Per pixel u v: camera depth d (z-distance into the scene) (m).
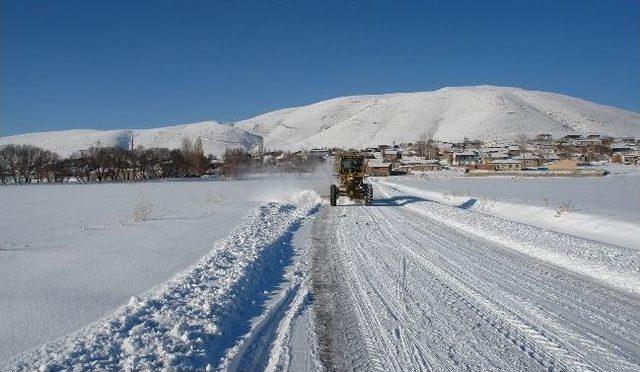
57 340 5.68
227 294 7.45
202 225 16.19
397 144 194.12
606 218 16.88
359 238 13.84
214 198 29.23
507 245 12.71
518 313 7.25
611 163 120.38
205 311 6.67
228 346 5.85
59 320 6.45
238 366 5.47
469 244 12.87
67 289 7.98
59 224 17.72
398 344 6.11
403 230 15.39
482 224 15.79
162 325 6.19
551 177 70.62
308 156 128.38
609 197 28.94
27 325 6.25
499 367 5.46
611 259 10.32
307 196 29.38
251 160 110.56
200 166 97.44
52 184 73.94
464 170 104.75
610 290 8.45
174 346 5.53
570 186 44.16
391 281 9.05
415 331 6.54
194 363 5.21
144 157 93.75
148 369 4.97
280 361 5.63
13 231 15.62
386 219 18.25
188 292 7.57
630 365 5.50
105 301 7.32
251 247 11.34
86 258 10.55
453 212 19.52
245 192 38.44
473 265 10.37
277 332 6.51
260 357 5.73
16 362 5.05
